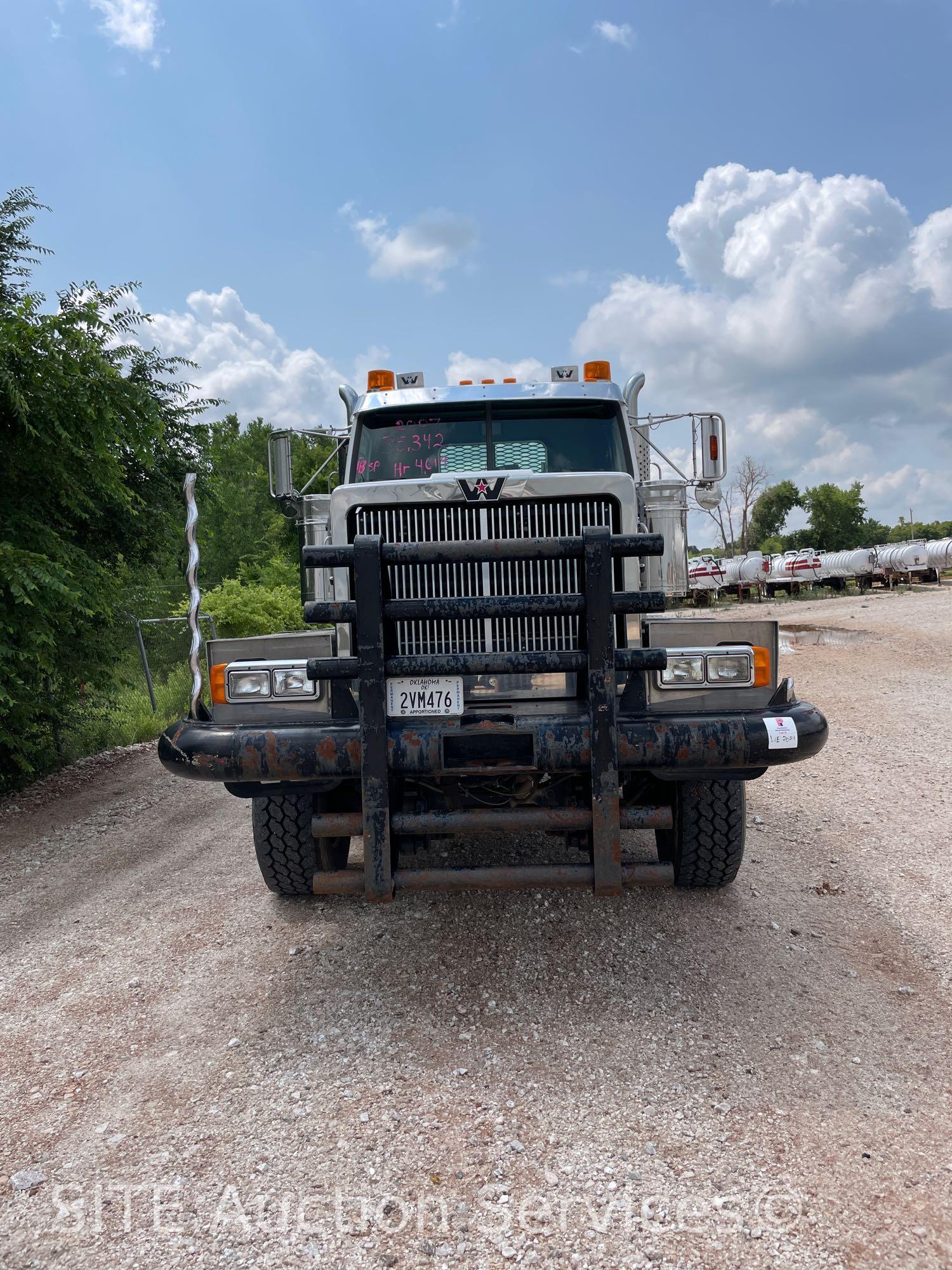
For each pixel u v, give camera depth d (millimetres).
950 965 3488
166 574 11539
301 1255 2078
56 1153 2506
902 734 8031
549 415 4801
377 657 3002
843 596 35375
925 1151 2367
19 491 7160
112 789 7688
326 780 3334
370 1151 2457
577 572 3514
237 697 3418
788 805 5934
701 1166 2334
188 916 4359
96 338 7633
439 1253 2068
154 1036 3170
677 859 4129
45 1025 3291
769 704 3285
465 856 4785
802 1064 2812
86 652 7793
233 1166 2418
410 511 3574
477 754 3008
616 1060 2879
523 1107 2641
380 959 3723
